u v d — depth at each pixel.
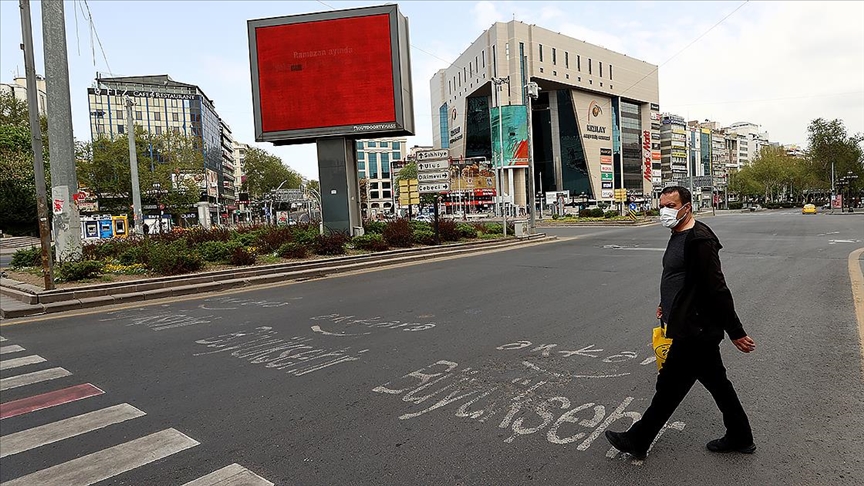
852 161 54.59
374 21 19.00
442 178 20.44
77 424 4.35
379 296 10.28
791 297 8.59
